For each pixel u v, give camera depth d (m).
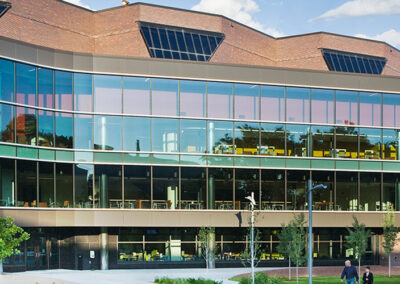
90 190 41.44
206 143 43.69
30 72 39.31
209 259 43.66
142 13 48.28
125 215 41.94
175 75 43.22
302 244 36.91
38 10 46.41
